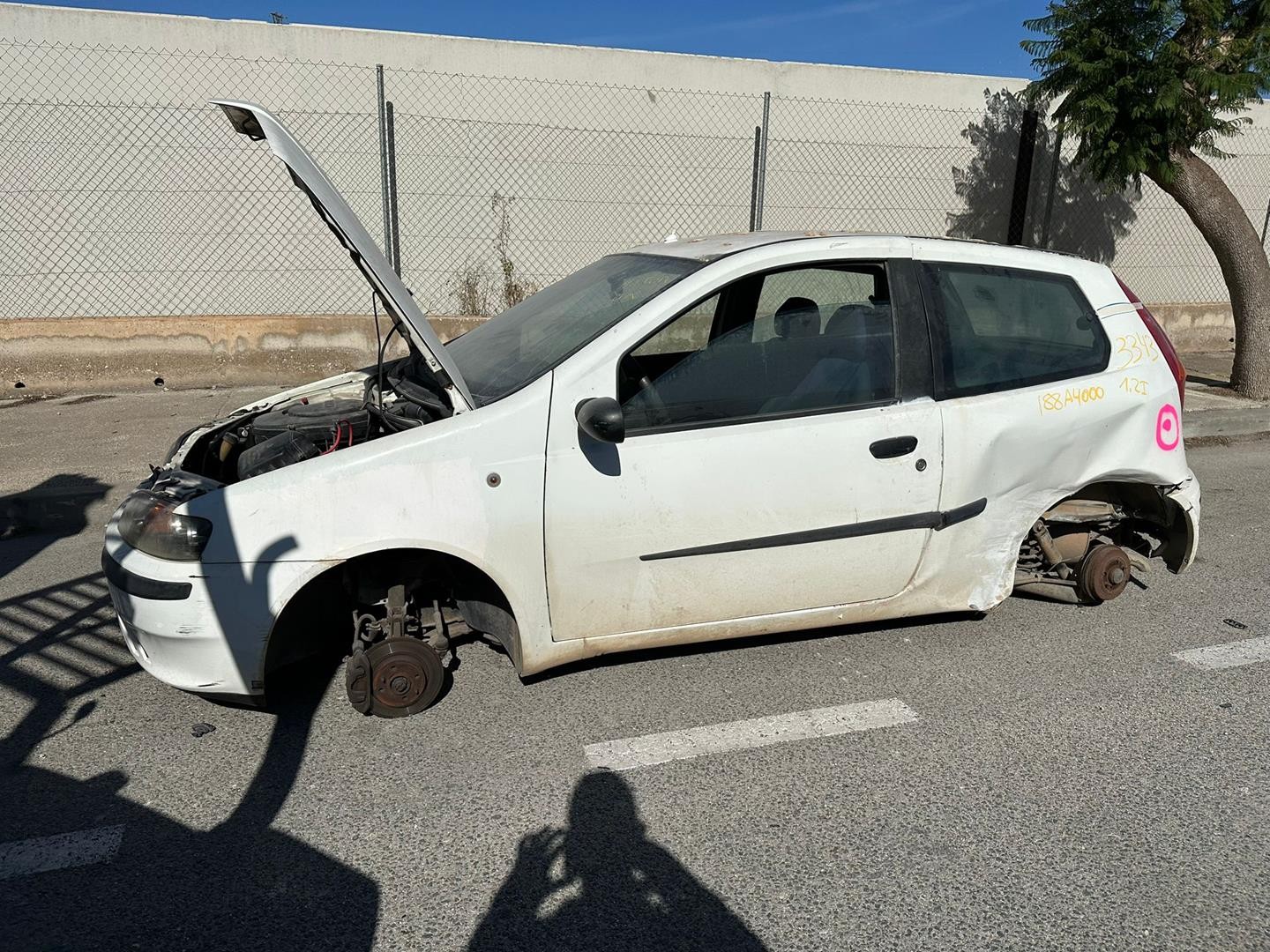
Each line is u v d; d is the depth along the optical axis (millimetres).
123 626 3205
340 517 3059
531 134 9352
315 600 3383
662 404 3307
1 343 8359
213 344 8750
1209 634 4215
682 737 3316
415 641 3367
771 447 3367
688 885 2572
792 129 10102
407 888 2555
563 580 3270
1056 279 3939
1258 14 7922
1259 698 3643
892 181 10562
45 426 7391
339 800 2941
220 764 3127
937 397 3613
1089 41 8047
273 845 2727
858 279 3613
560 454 3176
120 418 7641
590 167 9594
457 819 2854
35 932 2373
